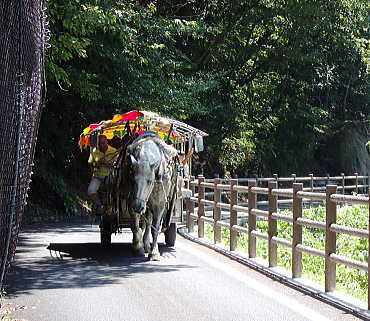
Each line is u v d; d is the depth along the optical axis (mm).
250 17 36906
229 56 38312
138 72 27109
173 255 14695
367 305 9391
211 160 39531
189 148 16219
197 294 10414
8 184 8828
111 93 27172
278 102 43875
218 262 13695
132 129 14688
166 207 14586
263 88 42531
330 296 9961
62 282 11445
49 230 20469
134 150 13375
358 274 13930
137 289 10805
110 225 15508
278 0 37094
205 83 31250
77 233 19547
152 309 9398
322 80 44125
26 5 9156
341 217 25578
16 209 9289
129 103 27312
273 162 44625
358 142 47969
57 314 9125
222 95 38906
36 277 11906
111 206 14312
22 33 9008
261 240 19547
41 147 28594
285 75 42656
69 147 30219
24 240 17516
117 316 9008
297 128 45156
